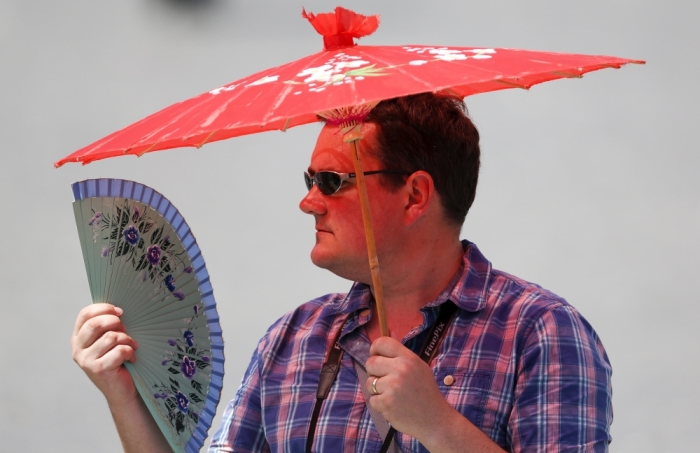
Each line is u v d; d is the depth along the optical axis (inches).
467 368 333.1
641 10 1305.4
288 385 361.4
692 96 1181.1
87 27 1455.5
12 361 938.7
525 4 1349.7
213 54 1379.2
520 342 331.9
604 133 1146.7
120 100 1301.7
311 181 348.5
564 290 927.0
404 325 354.9
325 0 1473.9
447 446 304.3
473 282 347.3
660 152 1109.1
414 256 346.6
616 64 286.4
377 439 335.3
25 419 862.5
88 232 342.6
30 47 1406.3
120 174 1189.1
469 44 1274.6
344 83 268.7
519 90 1226.0
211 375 351.3
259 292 969.5
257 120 260.8
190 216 1100.5
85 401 890.1
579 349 327.3
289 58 1354.6
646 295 917.8
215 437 381.7
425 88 256.5
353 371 351.3
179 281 351.9
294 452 349.4
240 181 1170.0
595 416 322.7
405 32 1322.6
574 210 1035.9
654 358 845.8
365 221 310.3
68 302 1022.4
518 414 324.8
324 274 999.6
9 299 1025.5
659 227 1005.8
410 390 302.7
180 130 275.6
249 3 1496.1
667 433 772.0
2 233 1123.3
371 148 339.3
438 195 346.3
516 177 1087.6
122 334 346.0
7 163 1216.8
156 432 356.8
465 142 350.3
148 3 1504.7
